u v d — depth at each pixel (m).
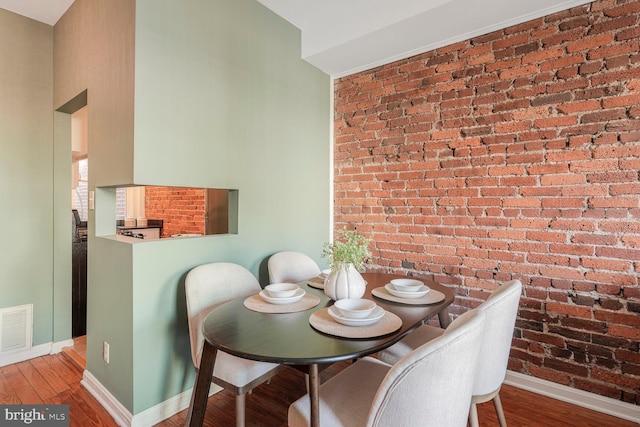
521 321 2.20
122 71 1.77
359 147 2.98
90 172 2.11
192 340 1.69
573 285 2.03
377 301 1.74
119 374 1.83
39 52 2.57
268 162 2.49
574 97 2.00
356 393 1.26
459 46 2.42
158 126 1.77
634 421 1.84
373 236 2.90
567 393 2.04
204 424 1.80
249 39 2.33
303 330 1.31
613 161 1.90
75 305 2.90
